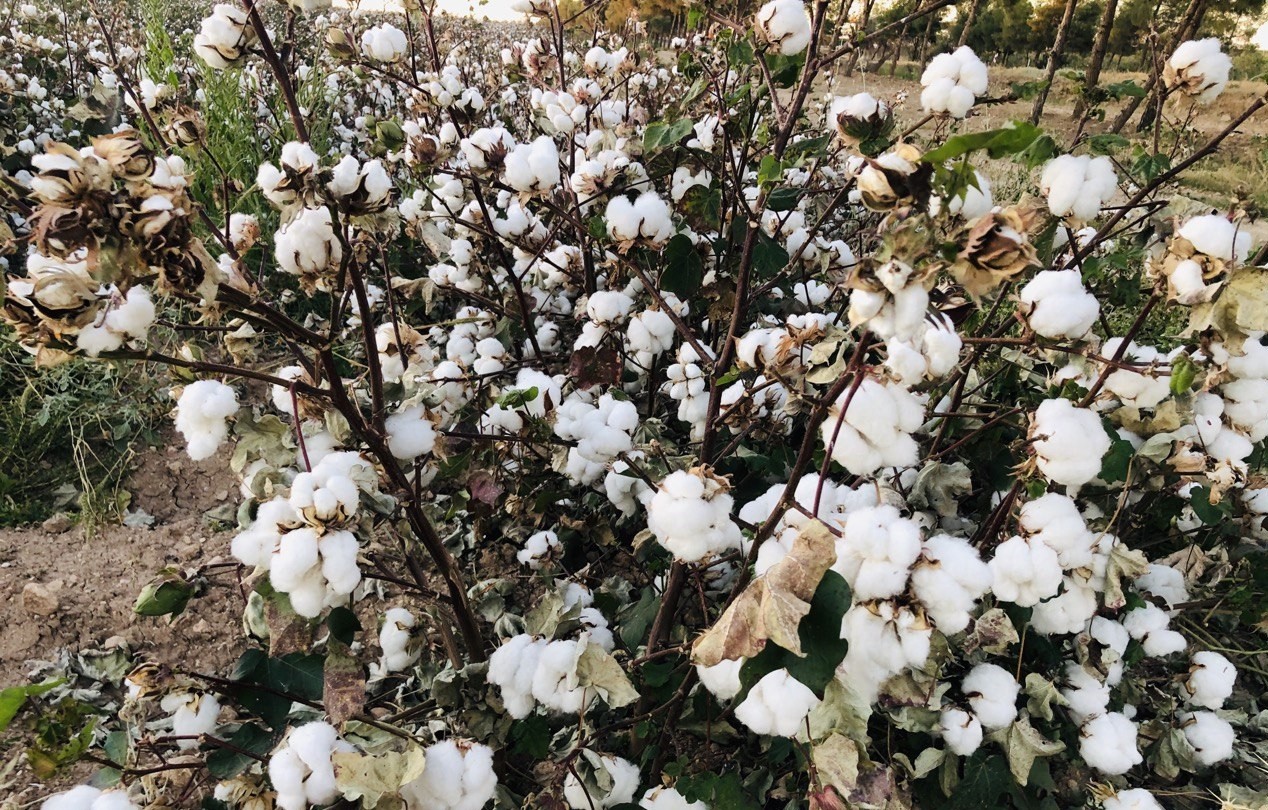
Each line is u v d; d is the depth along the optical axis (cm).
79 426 342
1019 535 153
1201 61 173
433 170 247
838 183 346
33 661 243
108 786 149
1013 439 238
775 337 166
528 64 337
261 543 129
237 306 119
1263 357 166
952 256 92
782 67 203
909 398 122
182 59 644
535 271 330
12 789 208
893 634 119
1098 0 2298
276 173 130
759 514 183
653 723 201
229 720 236
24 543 290
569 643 167
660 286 232
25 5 705
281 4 165
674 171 262
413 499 161
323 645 246
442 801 136
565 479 279
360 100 641
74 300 105
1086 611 171
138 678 151
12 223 339
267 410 342
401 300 333
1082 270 188
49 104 556
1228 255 130
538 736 181
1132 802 188
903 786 179
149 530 307
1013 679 174
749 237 197
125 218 95
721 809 170
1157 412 181
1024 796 193
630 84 364
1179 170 172
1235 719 231
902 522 119
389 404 164
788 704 135
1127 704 210
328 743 133
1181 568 265
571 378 259
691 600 247
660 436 248
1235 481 183
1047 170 157
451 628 208
